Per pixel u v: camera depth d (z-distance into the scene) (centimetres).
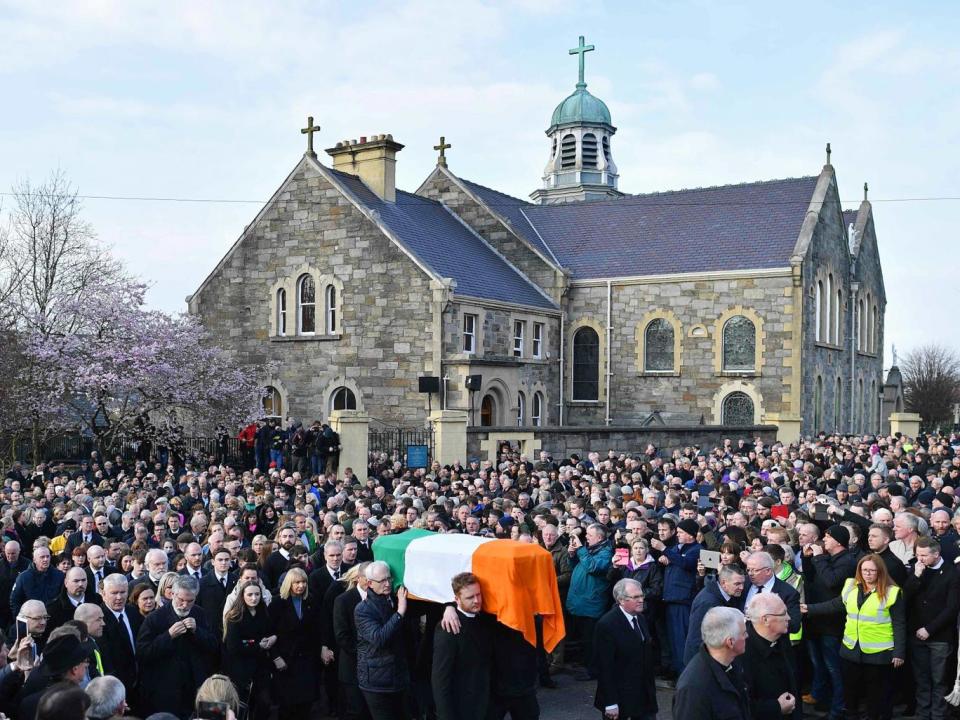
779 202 4488
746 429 3869
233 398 3662
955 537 1194
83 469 2823
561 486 2055
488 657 894
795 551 1248
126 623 992
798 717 950
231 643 996
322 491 2148
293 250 4034
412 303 3734
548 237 4841
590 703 1220
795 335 4016
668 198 4794
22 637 980
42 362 3225
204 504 1872
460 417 3027
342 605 1013
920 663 1090
